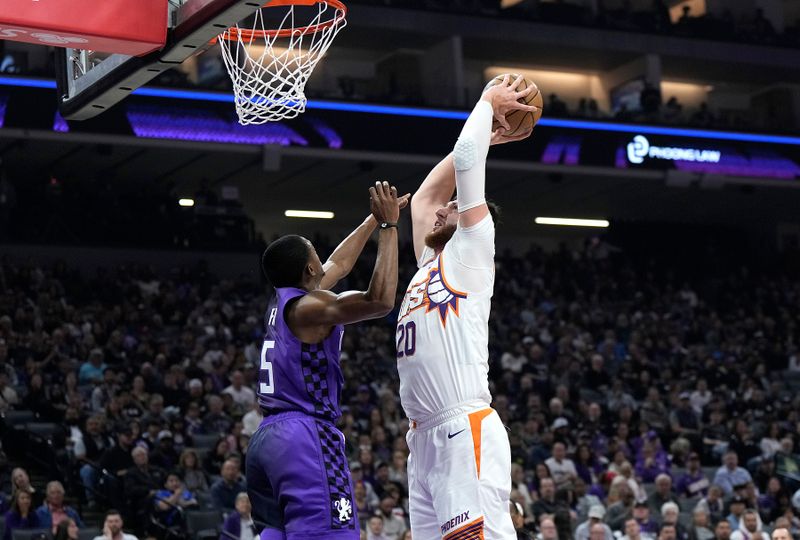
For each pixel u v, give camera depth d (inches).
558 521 610.9
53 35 231.8
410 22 1261.1
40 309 882.8
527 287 1229.7
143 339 847.7
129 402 689.0
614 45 1360.7
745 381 970.7
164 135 1045.2
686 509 695.1
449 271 196.4
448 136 1175.0
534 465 713.6
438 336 195.2
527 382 881.5
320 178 1237.1
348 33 1273.4
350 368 853.2
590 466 733.9
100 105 272.5
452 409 193.9
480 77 1443.2
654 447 764.0
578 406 868.0
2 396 694.5
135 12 235.8
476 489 190.2
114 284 989.2
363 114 1137.4
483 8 1304.1
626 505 630.5
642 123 1252.5
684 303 1293.1
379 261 190.7
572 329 1079.6
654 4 1413.6
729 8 1512.1
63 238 1093.1
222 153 1103.0
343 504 190.5
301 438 190.2
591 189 1326.3
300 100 264.2
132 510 593.0
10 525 534.0
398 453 654.5
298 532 187.5
